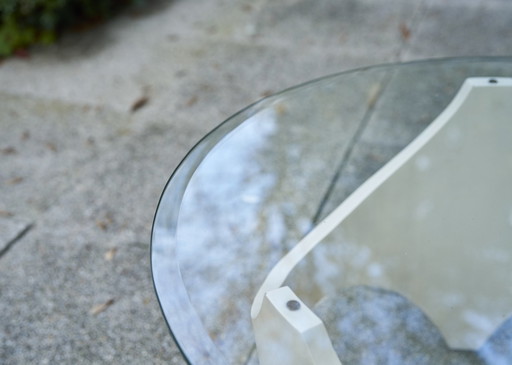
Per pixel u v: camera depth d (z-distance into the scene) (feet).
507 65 3.24
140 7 6.52
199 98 4.75
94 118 4.55
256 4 6.46
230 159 2.89
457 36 5.39
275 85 4.86
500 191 2.77
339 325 2.51
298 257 2.60
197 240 2.53
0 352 2.92
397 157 2.84
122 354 2.91
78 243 3.46
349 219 2.68
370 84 3.51
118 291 3.19
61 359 2.90
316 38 5.60
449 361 2.60
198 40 5.71
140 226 3.56
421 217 2.79
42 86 5.01
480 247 2.80
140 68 5.25
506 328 2.71
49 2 5.49
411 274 2.74
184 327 2.26
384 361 2.51
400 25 5.71
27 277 3.27
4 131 4.41
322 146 3.36
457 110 2.75
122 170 3.96
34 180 3.91
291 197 2.97
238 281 2.49
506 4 5.94
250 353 2.27
